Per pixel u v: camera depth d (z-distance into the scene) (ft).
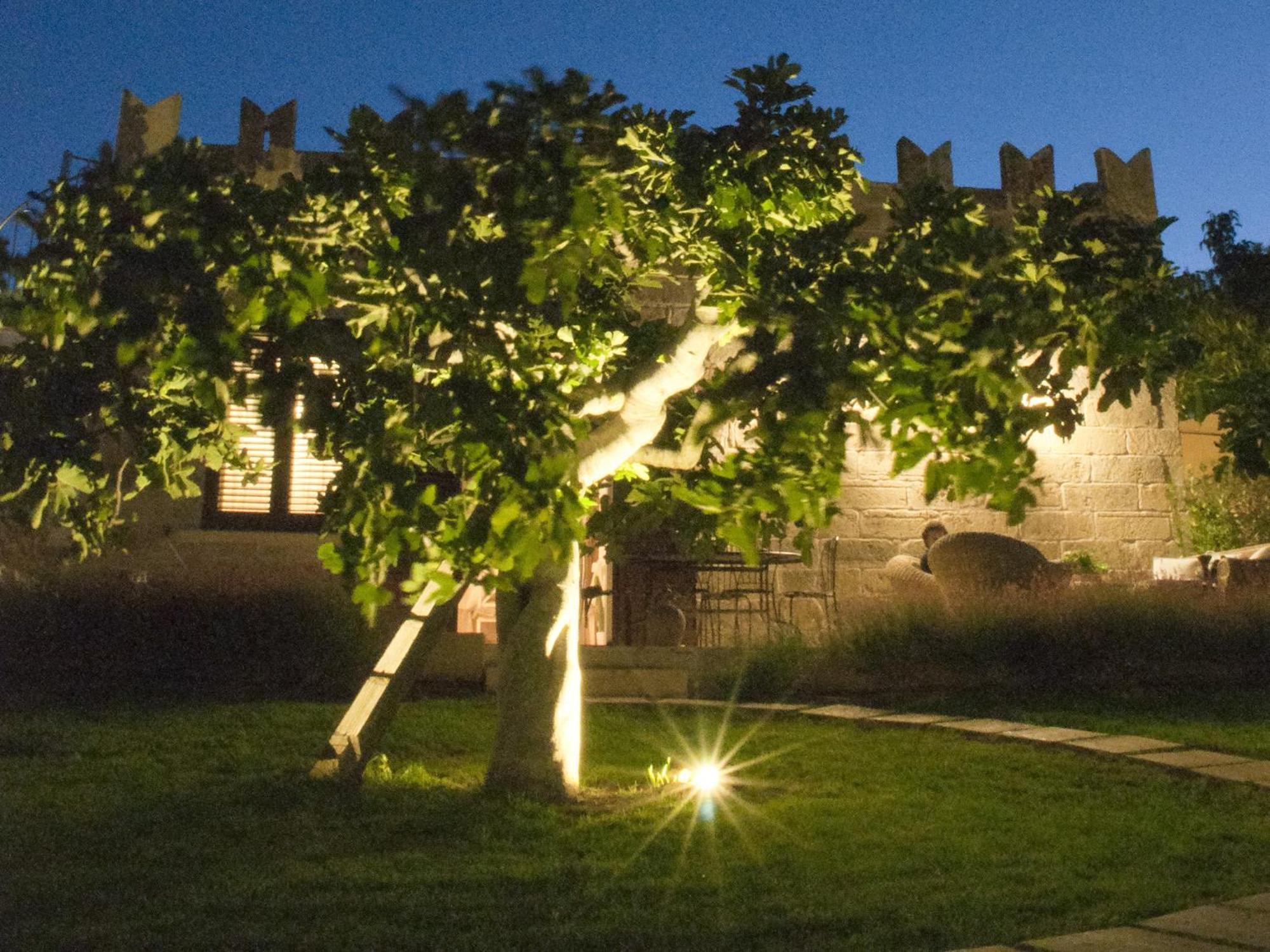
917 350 12.78
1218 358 27.58
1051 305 13.30
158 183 13.84
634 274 21.42
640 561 38.52
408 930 13.74
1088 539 43.57
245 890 15.28
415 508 13.67
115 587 32.24
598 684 32.55
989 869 16.88
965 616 34.32
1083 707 31.19
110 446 37.73
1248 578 38.32
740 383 13.52
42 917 14.11
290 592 32.58
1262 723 28.71
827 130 17.70
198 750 24.26
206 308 12.84
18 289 14.64
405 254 13.61
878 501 42.65
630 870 16.60
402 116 13.53
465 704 30.14
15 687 30.71
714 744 26.81
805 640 36.52
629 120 16.87
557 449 13.48
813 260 15.44
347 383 16.11
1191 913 14.33
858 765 24.44
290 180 14.99
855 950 13.29
